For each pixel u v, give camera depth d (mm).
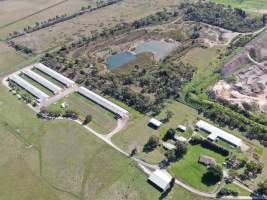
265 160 147625
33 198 139500
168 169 146500
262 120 167625
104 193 139000
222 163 147500
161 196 135250
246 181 138625
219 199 132750
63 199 138000
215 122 170750
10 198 140250
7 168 154250
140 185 140500
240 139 158750
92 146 161750
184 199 133750
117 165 150625
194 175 143125
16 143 168250
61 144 164875
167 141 160625
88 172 148875
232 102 181250
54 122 179000
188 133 164250
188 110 179750
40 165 154625
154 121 171125
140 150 157125
